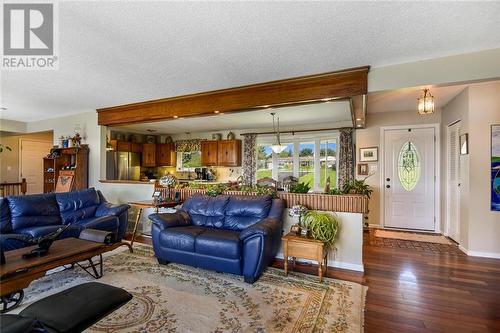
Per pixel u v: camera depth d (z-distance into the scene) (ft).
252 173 23.68
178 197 14.29
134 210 16.44
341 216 10.86
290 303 7.75
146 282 9.09
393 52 8.79
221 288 8.70
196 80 11.60
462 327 6.67
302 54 8.96
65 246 8.57
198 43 8.18
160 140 28.91
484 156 12.25
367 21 6.95
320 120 20.31
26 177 25.14
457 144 14.38
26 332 3.75
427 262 11.39
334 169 21.21
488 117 12.23
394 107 16.72
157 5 6.23
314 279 9.48
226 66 10.02
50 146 26.86
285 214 11.85
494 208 12.05
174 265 10.72
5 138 23.80
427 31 7.43
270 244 9.59
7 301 7.31
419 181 17.37
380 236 15.78
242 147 24.68
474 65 8.74
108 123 16.97
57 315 4.62
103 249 8.98
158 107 14.93
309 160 22.17
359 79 10.18
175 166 28.07
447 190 15.85
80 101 15.30
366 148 18.69
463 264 11.12
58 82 11.83
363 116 14.89
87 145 17.94
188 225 11.96
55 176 18.31
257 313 7.20
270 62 9.63
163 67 10.10
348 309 7.43
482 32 7.47
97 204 14.30
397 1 6.09
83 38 7.87
